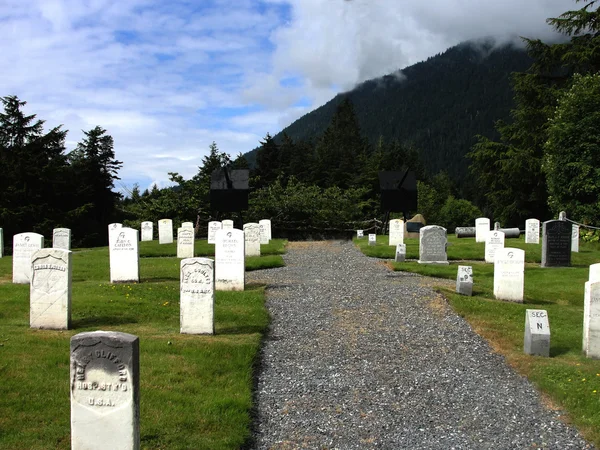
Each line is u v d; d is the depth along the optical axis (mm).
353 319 12227
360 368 9203
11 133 43406
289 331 11273
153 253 24188
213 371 8398
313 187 45875
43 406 6719
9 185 40000
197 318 10383
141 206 40625
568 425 7148
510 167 44531
